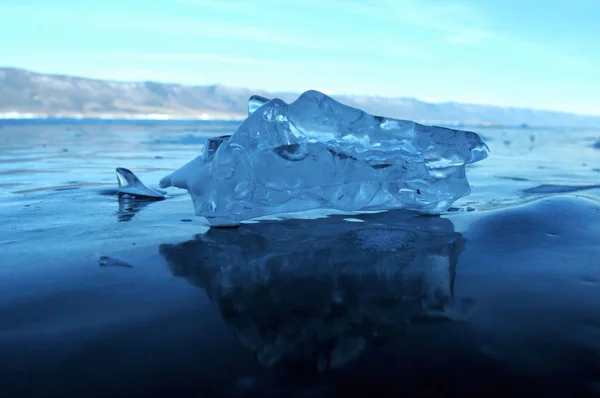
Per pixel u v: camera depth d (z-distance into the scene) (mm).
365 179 2607
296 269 1843
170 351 1187
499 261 1923
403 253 2039
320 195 2586
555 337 1261
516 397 1000
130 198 3443
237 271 1813
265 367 1117
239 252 2053
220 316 1408
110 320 1360
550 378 1067
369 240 2246
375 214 2896
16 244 2135
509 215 2604
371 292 1611
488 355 1170
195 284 1671
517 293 1583
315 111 2484
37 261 1889
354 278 1745
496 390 1023
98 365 1114
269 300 1540
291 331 1314
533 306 1472
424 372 1096
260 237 2309
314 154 2506
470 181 4641
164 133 16734
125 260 1923
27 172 5070
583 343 1228
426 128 2707
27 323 1328
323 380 1063
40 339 1235
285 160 2459
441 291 1610
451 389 1029
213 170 2426
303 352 1192
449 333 1294
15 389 1012
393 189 2736
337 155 2553
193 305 1486
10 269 1788
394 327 1339
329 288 1646
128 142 11398
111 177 4676
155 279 1714
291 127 2463
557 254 2002
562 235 2279
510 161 7492
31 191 3740
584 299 1527
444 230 2430
